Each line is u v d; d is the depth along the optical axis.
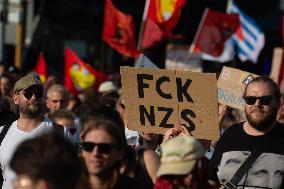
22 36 23.75
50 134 4.07
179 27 35.72
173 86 7.38
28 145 3.94
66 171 3.90
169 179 5.22
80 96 17.09
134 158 5.83
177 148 5.14
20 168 3.87
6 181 7.94
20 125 8.16
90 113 6.48
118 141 5.36
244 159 6.94
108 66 32.19
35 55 27.69
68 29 36.84
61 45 35.97
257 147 6.93
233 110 11.32
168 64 16.75
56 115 9.45
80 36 37.91
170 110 7.41
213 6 37.00
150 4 15.46
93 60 38.09
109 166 5.36
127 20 16.48
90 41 38.56
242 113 10.39
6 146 8.03
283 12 40.78
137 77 7.44
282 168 6.86
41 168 3.85
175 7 15.51
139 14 40.81
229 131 7.18
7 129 8.16
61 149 3.95
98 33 38.88
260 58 26.06
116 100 11.98
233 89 9.36
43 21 32.75
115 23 16.53
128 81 7.46
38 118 8.23
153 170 5.78
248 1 42.25
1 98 11.82
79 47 37.88
